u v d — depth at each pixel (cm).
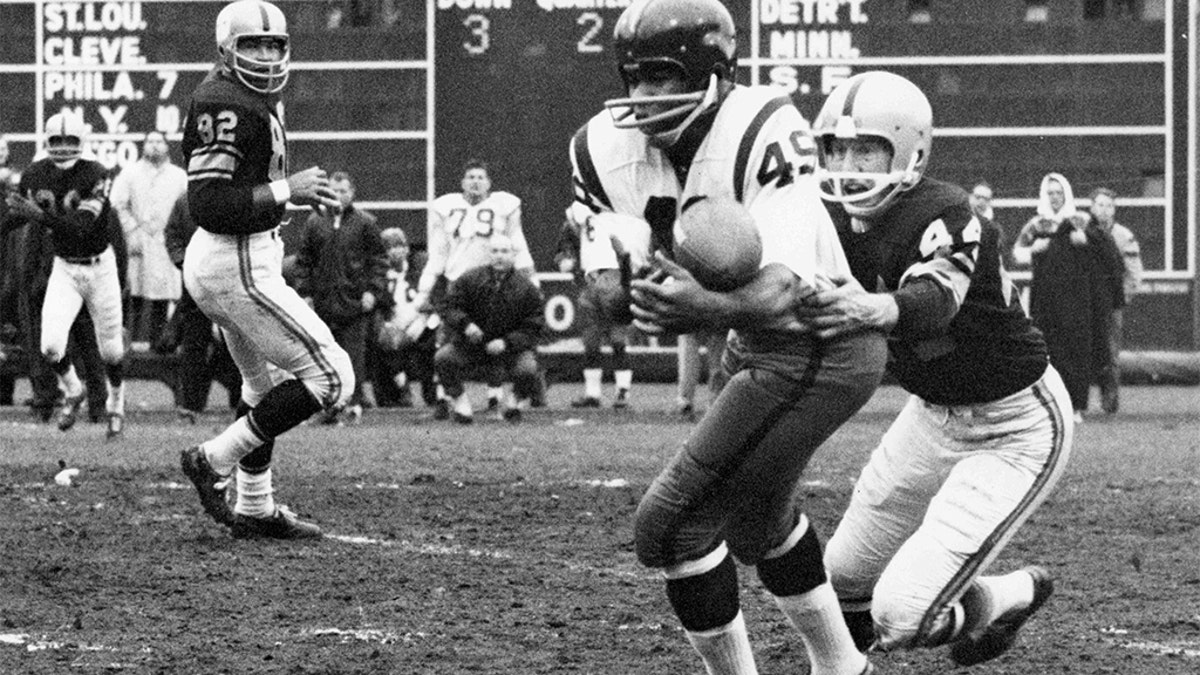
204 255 2703
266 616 2191
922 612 1684
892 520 1809
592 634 2083
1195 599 2333
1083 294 5284
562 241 5800
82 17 6206
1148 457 4178
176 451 4144
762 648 2025
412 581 2427
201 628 2117
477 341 5066
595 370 5731
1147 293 6209
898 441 1802
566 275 6166
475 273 5088
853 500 1834
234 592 2344
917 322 1617
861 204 1717
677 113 1565
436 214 5344
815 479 3578
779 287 1504
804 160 1570
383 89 6166
